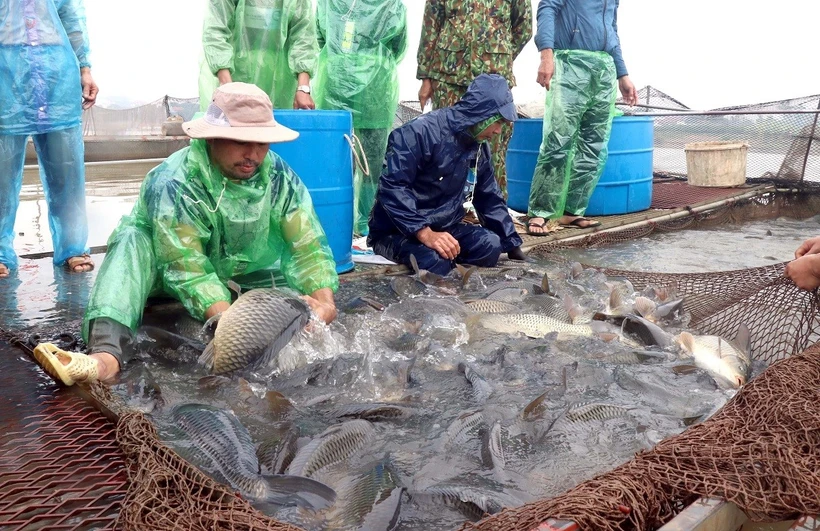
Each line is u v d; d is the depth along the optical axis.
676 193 9.62
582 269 5.24
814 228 8.50
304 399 3.01
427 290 4.84
